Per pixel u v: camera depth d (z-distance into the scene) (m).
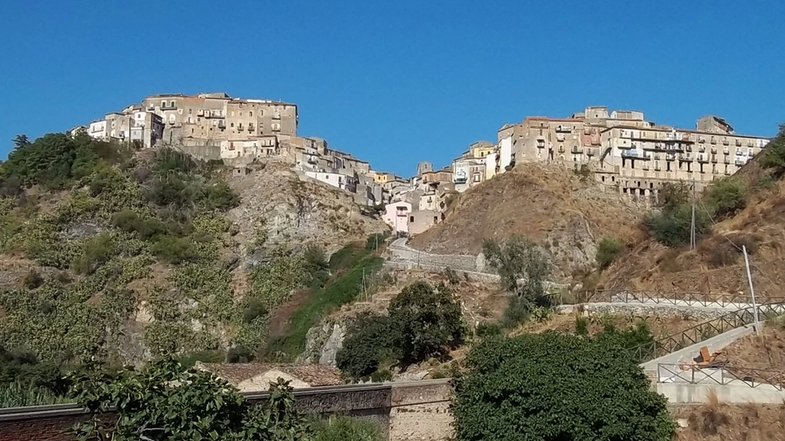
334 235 151.12
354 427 34.84
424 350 66.50
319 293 118.00
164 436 23.34
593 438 35.53
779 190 83.31
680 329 55.69
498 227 123.75
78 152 173.00
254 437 24.22
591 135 148.50
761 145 151.62
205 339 119.44
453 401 40.50
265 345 109.25
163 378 24.02
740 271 67.31
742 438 38.06
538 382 36.03
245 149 184.62
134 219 150.62
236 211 159.38
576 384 36.00
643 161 145.50
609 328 56.84
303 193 160.50
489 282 95.69
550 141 146.12
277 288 127.19
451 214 138.00
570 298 79.56
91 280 133.00
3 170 172.25
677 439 38.38
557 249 114.50
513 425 36.12
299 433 25.27
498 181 137.00
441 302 69.25
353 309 91.62
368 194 185.00
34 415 24.67
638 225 106.94
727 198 85.56
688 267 72.38
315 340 89.69
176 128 191.38
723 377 41.84
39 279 132.25
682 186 125.69
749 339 47.81
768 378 42.38
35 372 62.50
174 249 141.12
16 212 160.12
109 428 23.53
